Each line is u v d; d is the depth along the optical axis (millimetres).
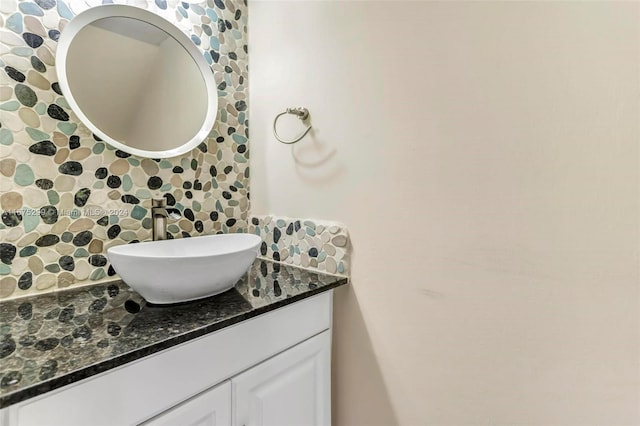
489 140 753
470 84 774
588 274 655
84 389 505
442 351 844
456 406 829
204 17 1168
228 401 710
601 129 630
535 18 689
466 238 793
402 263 898
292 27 1137
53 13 843
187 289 746
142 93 1014
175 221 1102
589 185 646
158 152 1045
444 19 807
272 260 1217
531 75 698
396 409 934
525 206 715
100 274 932
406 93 874
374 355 968
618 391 636
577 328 671
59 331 617
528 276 719
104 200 940
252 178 1301
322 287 914
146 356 560
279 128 1188
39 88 822
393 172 904
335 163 1028
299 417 899
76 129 886
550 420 708
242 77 1290
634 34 594
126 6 969
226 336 704
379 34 920
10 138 782
